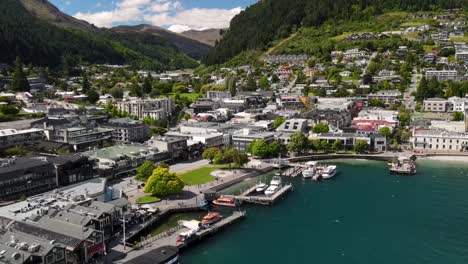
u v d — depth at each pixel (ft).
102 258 482.69
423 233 574.15
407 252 524.11
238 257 513.86
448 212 643.45
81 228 486.38
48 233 476.95
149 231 579.48
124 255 492.54
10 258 412.77
